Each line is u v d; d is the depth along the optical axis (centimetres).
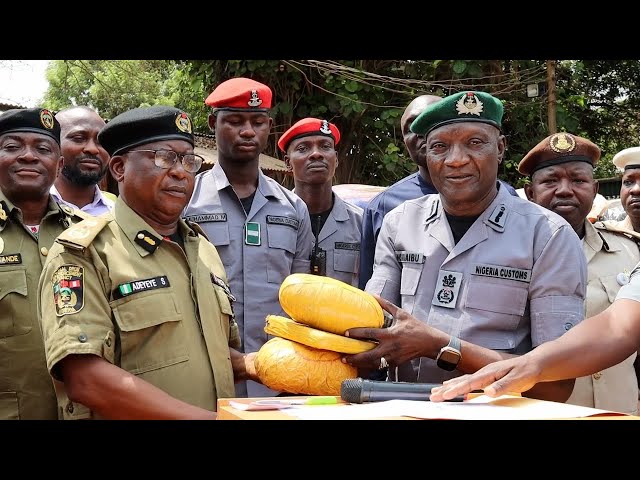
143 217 231
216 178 361
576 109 1112
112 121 230
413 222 260
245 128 356
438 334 212
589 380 308
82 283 208
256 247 352
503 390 170
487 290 237
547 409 156
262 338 345
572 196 317
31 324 286
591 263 325
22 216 304
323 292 202
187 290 229
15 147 304
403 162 987
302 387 199
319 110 963
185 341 220
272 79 962
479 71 961
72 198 406
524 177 999
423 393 176
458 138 234
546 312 230
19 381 282
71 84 1499
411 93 955
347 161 1008
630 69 1160
